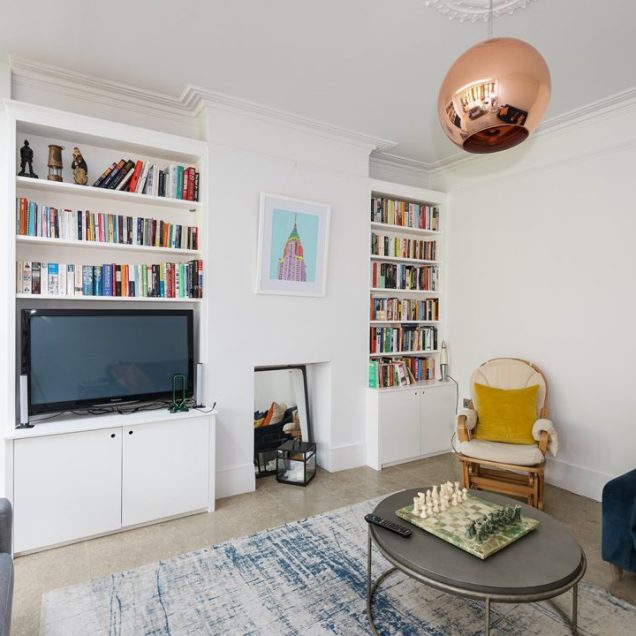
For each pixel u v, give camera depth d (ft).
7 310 8.03
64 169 9.08
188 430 9.08
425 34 7.52
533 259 11.66
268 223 10.45
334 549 7.88
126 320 9.20
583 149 10.53
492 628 5.96
